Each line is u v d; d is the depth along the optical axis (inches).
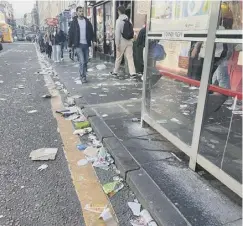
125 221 89.4
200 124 105.2
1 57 761.6
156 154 127.4
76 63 544.1
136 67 360.5
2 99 242.4
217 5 90.2
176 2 116.3
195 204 92.2
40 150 139.0
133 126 162.9
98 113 187.9
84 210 95.4
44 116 194.1
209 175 110.0
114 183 110.1
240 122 103.7
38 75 393.1
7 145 145.9
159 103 150.3
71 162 128.0
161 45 138.6
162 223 83.8
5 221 89.9
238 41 84.6
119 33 320.8
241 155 102.3
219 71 96.8
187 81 119.6
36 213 93.8
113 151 129.8
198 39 102.7
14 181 112.4
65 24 1080.2
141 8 356.5
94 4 569.6
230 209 90.2
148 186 101.5
